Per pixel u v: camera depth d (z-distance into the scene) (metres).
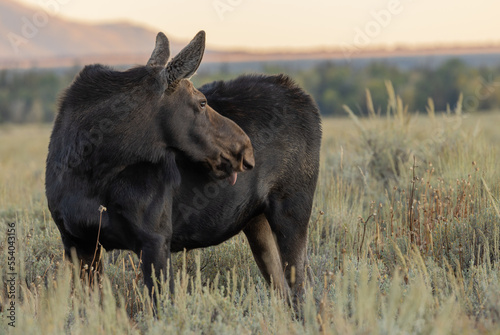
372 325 13.73
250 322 15.89
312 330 14.66
